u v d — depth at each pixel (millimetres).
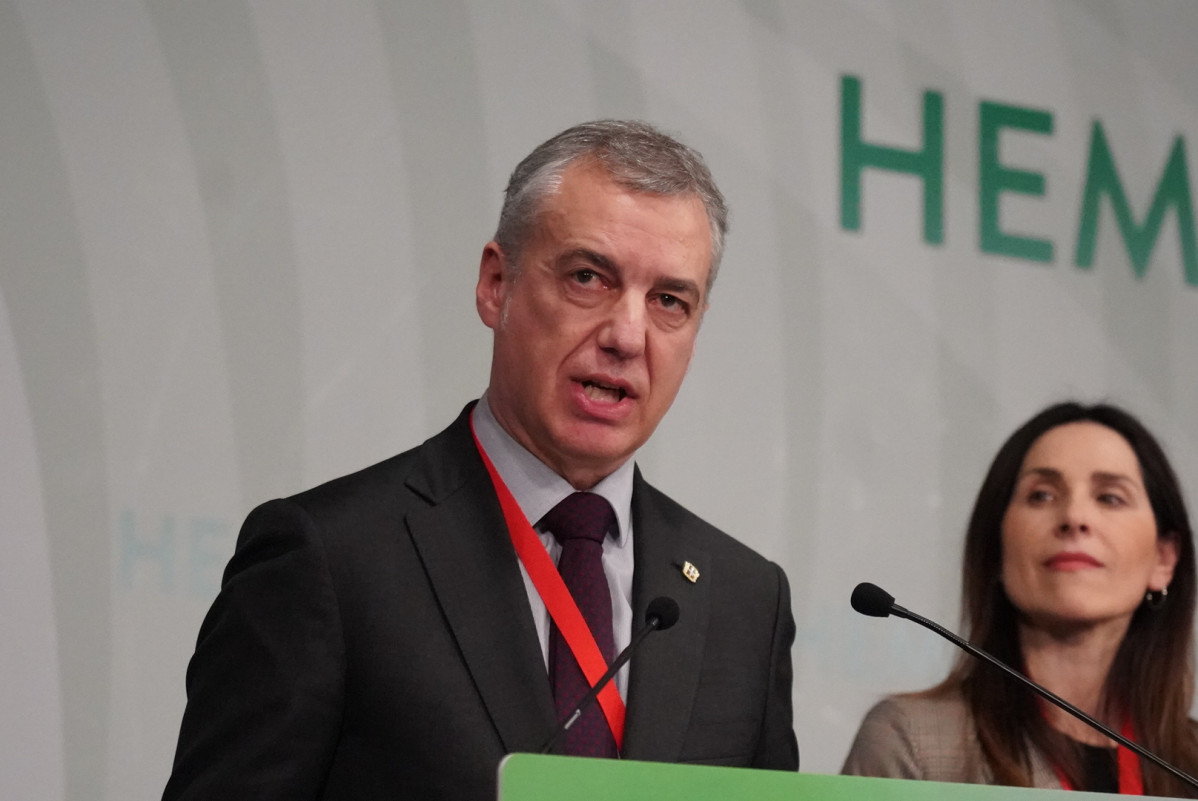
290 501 4047
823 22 7672
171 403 6156
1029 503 6938
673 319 4172
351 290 6539
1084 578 6727
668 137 4293
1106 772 6363
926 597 7195
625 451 4199
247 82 6531
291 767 3607
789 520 7098
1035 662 6668
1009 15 8055
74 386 6023
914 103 7766
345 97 6695
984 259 7719
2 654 5750
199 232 6328
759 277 7301
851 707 6922
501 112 6969
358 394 6465
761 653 4379
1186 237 8133
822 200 7480
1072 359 7777
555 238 4129
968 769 6355
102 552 5949
